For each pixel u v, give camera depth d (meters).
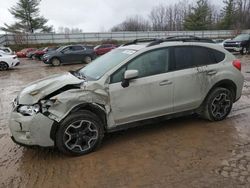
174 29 75.25
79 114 3.97
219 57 5.16
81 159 4.01
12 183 3.48
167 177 3.45
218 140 4.46
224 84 5.20
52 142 3.92
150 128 5.07
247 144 4.29
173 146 4.30
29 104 3.83
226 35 54.06
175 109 4.75
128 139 4.63
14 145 4.62
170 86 4.57
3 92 9.76
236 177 3.39
